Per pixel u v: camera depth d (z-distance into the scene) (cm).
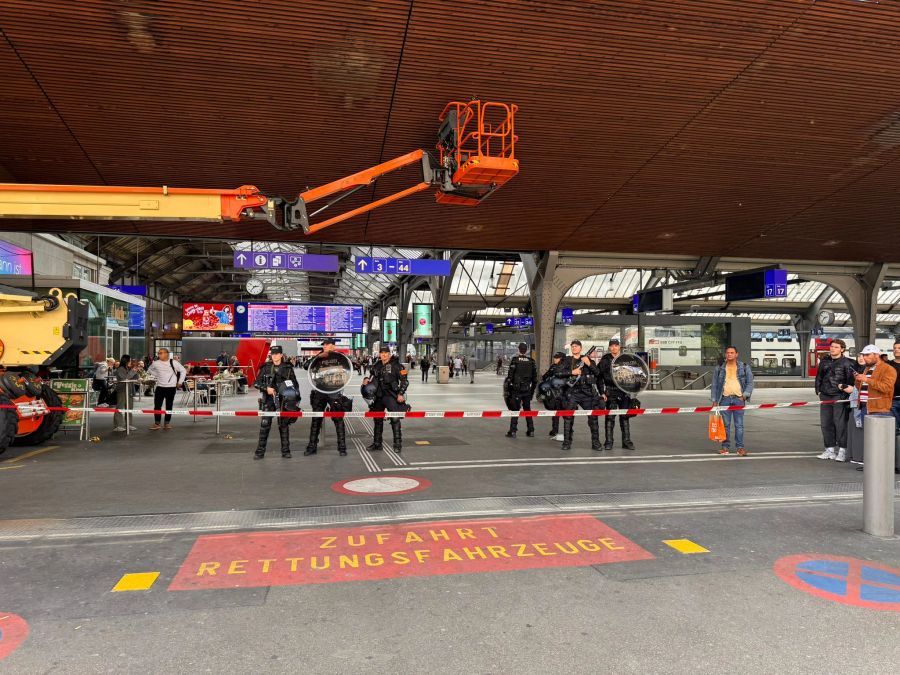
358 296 6838
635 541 466
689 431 1195
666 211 1445
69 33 780
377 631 316
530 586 377
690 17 812
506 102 969
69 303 909
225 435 1110
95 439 1026
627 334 2778
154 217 650
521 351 1105
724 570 404
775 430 1217
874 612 340
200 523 514
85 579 387
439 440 1041
